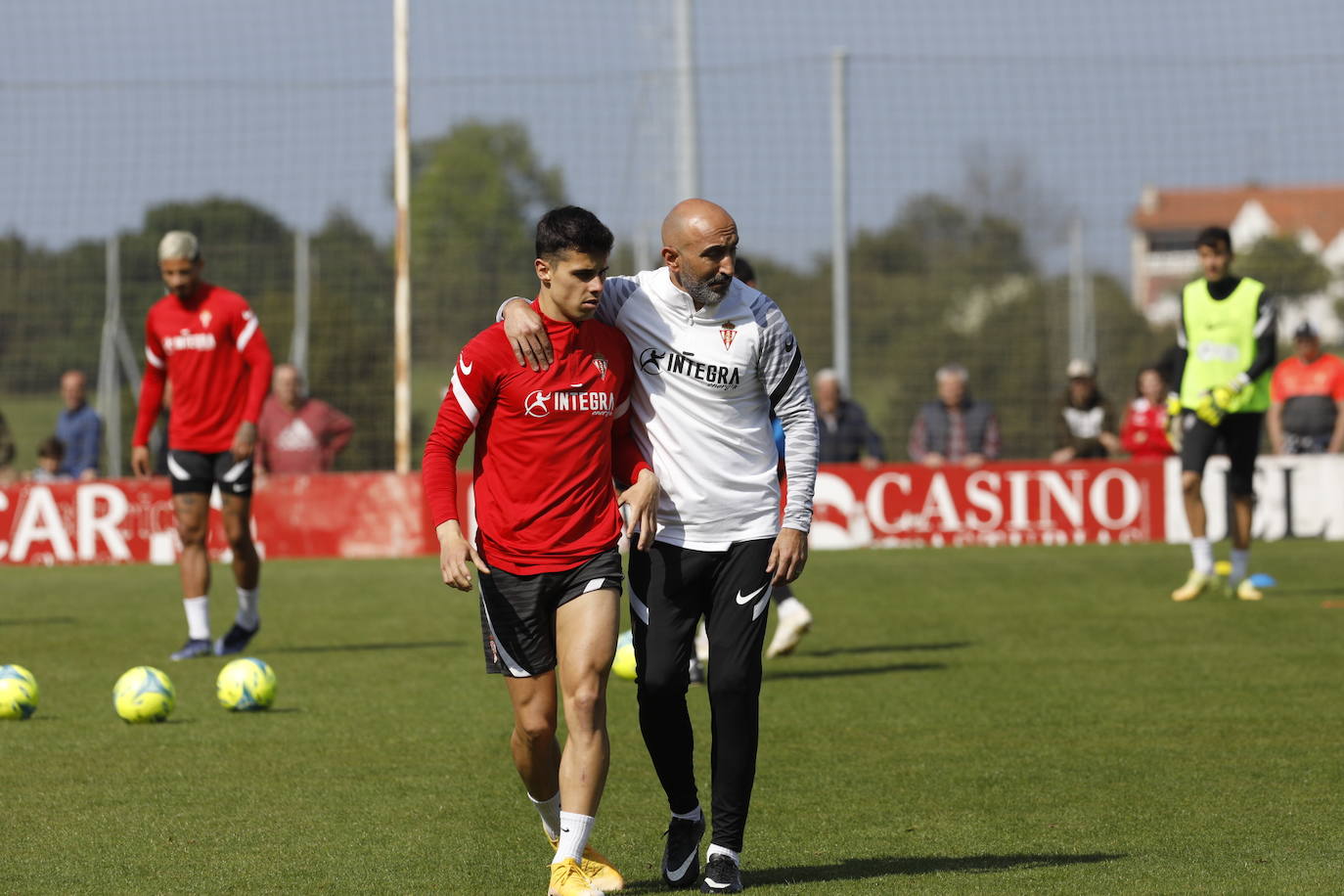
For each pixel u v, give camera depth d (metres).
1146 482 62.03
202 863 18.06
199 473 34.91
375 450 74.50
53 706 29.30
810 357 105.38
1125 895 16.31
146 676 27.66
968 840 18.94
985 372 97.62
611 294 17.83
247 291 83.12
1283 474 61.38
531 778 17.47
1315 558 55.97
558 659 17.30
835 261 64.75
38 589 51.50
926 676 31.94
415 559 60.22
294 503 60.44
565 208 16.67
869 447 62.00
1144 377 62.91
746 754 17.06
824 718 27.38
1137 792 21.50
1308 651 34.59
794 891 16.66
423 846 18.84
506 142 126.81
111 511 60.75
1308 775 22.52
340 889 16.88
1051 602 44.56
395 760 24.16
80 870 17.78
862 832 19.44
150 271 82.25
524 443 16.62
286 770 23.44
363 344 74.69
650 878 17.55
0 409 99.75
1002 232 122.44
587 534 16.77
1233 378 42.81
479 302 81.62
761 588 17.36
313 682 32.06
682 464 17.34
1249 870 17.33
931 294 107.50
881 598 46.03
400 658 35.50
